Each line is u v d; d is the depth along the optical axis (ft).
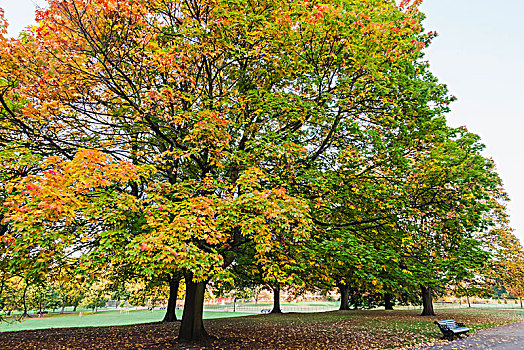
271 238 25.76
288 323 59.62
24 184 19.63
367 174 35.14
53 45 21.85
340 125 34.60
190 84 31.27
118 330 52.44
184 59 28.96
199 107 31.96
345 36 29.53
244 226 23.32
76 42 23.11
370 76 30.14
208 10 29.63
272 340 38.55
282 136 29.43
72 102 25.63
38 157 27.43
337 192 32.48
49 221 20.93
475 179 32.91
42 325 83.41
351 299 107.34
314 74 31.53
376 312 85.25
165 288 89.86
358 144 35.60
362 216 35.53
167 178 36.60
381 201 31.83
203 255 21.99
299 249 28.09
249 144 29.45
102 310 208.03
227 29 27.76
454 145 38.09
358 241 29.84
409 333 45.19
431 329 49.29
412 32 34.47
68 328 58.08
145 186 31.81
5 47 21.24
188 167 37.93
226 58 32.89
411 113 34.76
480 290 63.82
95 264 22.29
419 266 31.37
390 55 31.40
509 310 97.60
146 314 140.26
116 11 21.48
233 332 46.14
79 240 24.67
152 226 22.72
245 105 31.53
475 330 49.19
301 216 23.17
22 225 18.83
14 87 24.72
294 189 30.45
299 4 30.07
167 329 51.62
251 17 27.84
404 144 36.88
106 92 27.94
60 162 21.38
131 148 33.73
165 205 24.11
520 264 76.38
